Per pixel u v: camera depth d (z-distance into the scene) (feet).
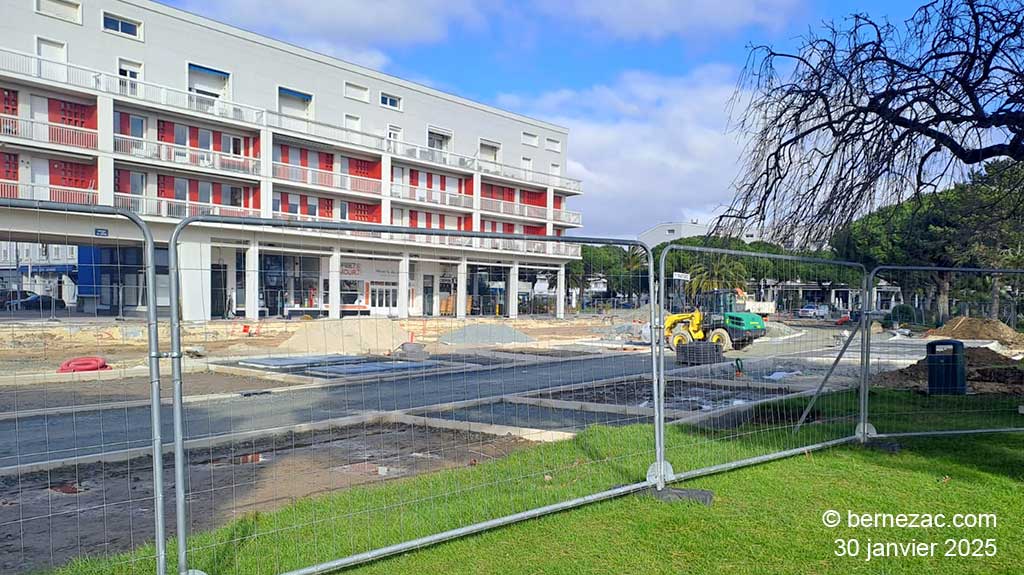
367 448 25.84
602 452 22.24
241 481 21.18
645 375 45.96
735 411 29.63
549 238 16.87
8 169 97.55
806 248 33.53
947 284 39.17
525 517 15.44
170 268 11.50
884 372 39.75
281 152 132.26
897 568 13.14
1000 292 39.50
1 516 17.90
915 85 29.81
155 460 11.38
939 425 27.02
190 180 117.19
